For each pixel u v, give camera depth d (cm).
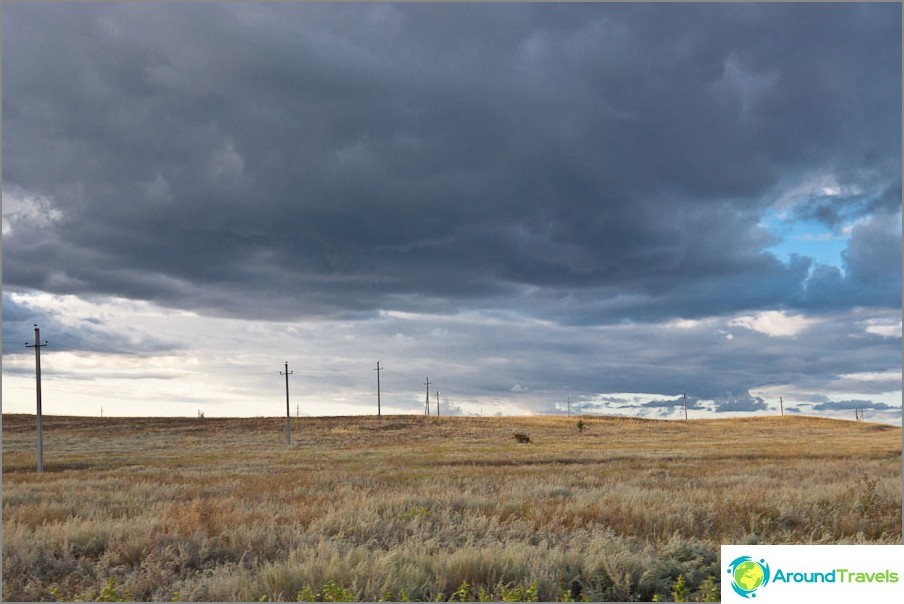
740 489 1741
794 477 2320
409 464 3891
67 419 9819
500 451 5319
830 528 1201
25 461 4825
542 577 792
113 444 7081
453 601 742
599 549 907
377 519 1205
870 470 2573
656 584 809
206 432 8738
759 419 12112
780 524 1238
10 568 901
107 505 1714
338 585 773
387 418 10719
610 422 11262
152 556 940
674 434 9150
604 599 775
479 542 978
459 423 10344
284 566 845
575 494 1744
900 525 1225
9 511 1499
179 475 3008
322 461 4316
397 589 758
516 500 1576
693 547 948
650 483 2130
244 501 1648
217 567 868
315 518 1270
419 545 975
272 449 6331
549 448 5894
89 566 939
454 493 1755
